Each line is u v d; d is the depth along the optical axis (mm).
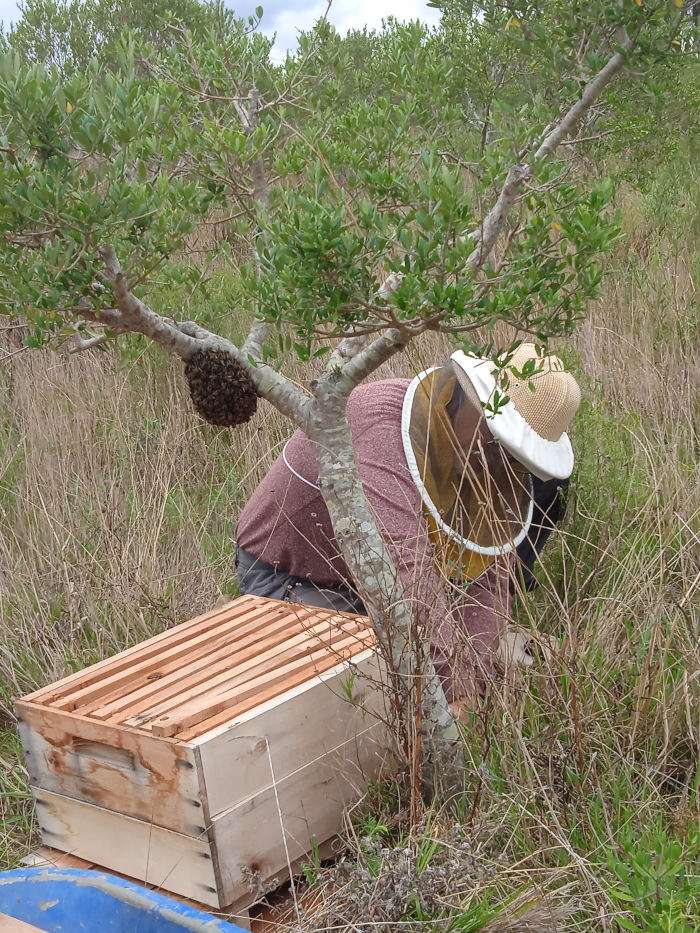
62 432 4223
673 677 2301
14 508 3818
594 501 2943
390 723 1968
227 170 2156
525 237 1727
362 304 1650
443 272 1601
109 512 3400
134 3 6797
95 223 1646
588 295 1650
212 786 1724
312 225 1560
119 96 1651
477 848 1799
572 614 2488
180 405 4305
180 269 2297
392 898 1663
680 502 2775
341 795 1957
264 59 2416
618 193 5715
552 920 1642
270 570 2627
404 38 2373
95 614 2949
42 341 1772
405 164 2139
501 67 3207
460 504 2316
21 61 1677
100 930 1593
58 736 1919
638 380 3891
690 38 2002
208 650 2117
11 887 1667
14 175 1601
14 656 2906
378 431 2283
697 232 5699
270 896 1883
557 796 1924
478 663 2100
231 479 3795
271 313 1669
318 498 2436
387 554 1961
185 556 3275
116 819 1872
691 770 2092
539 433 2402
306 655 2035
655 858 1748
